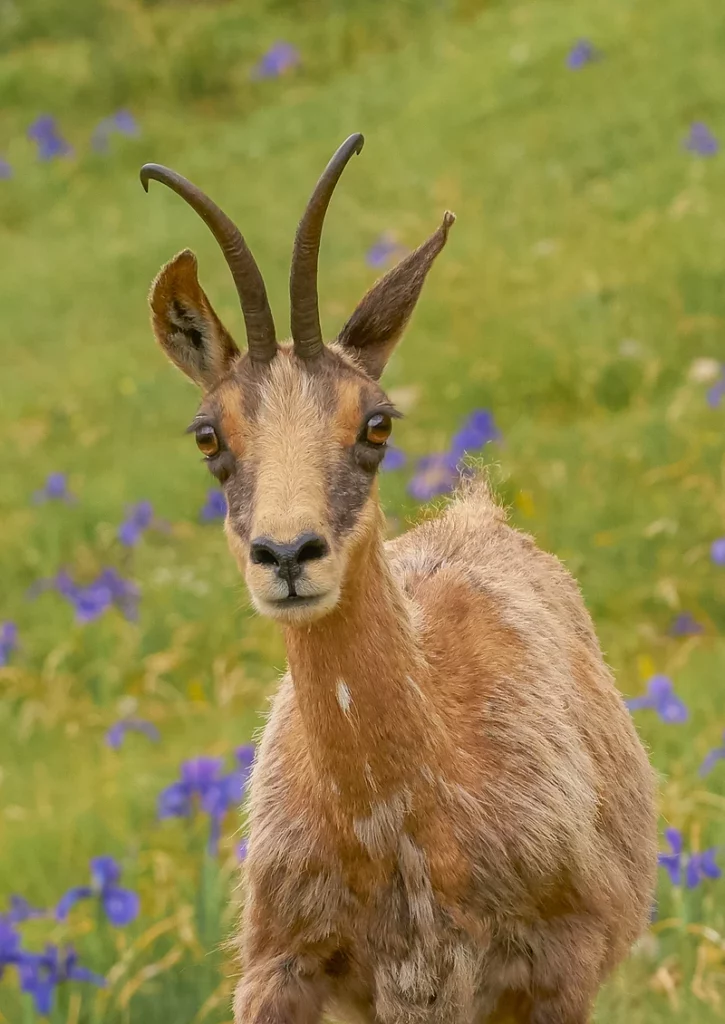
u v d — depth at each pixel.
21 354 26.70
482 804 8.00
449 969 8.03
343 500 7.45
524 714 8.36
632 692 14.80
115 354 25.84
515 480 18.36
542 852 8.05
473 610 8.78
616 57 29.98
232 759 14.23
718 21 29.66
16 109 36.72
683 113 27.38
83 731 16.23
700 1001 10.37
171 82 36.72
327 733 7.79
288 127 32.81
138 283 28.62
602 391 21.00
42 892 12.94
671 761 13.22
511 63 30.97
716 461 18.59
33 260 30.50
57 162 34.00
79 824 13.95
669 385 20.86
